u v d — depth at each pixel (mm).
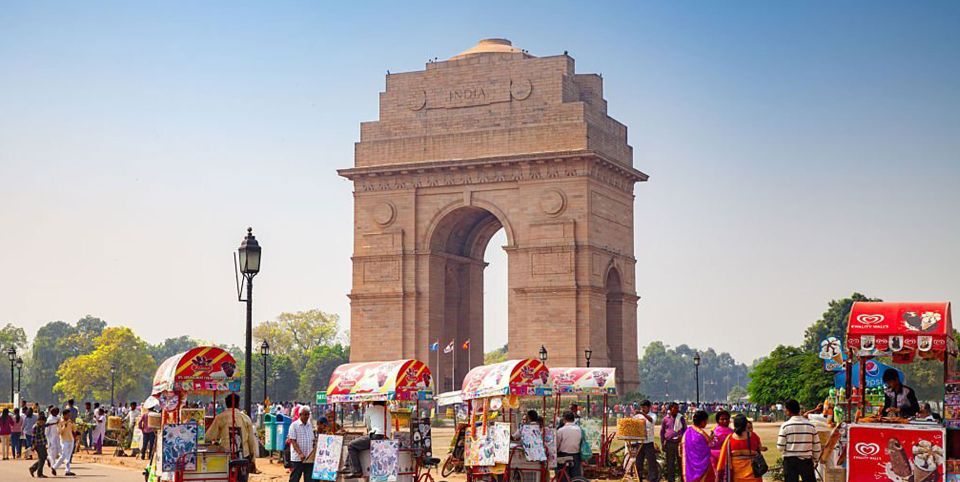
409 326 126500
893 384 43375
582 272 120312
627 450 58719
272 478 60188
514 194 123500
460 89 127000
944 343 37844
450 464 61938
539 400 120438
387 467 44281
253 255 52906
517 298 122562
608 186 126312
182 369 41844
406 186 127938
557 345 120125
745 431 39219
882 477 37250
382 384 45438
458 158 125438
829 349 51125
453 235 131500
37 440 61719
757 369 151750
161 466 42188
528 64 124375
